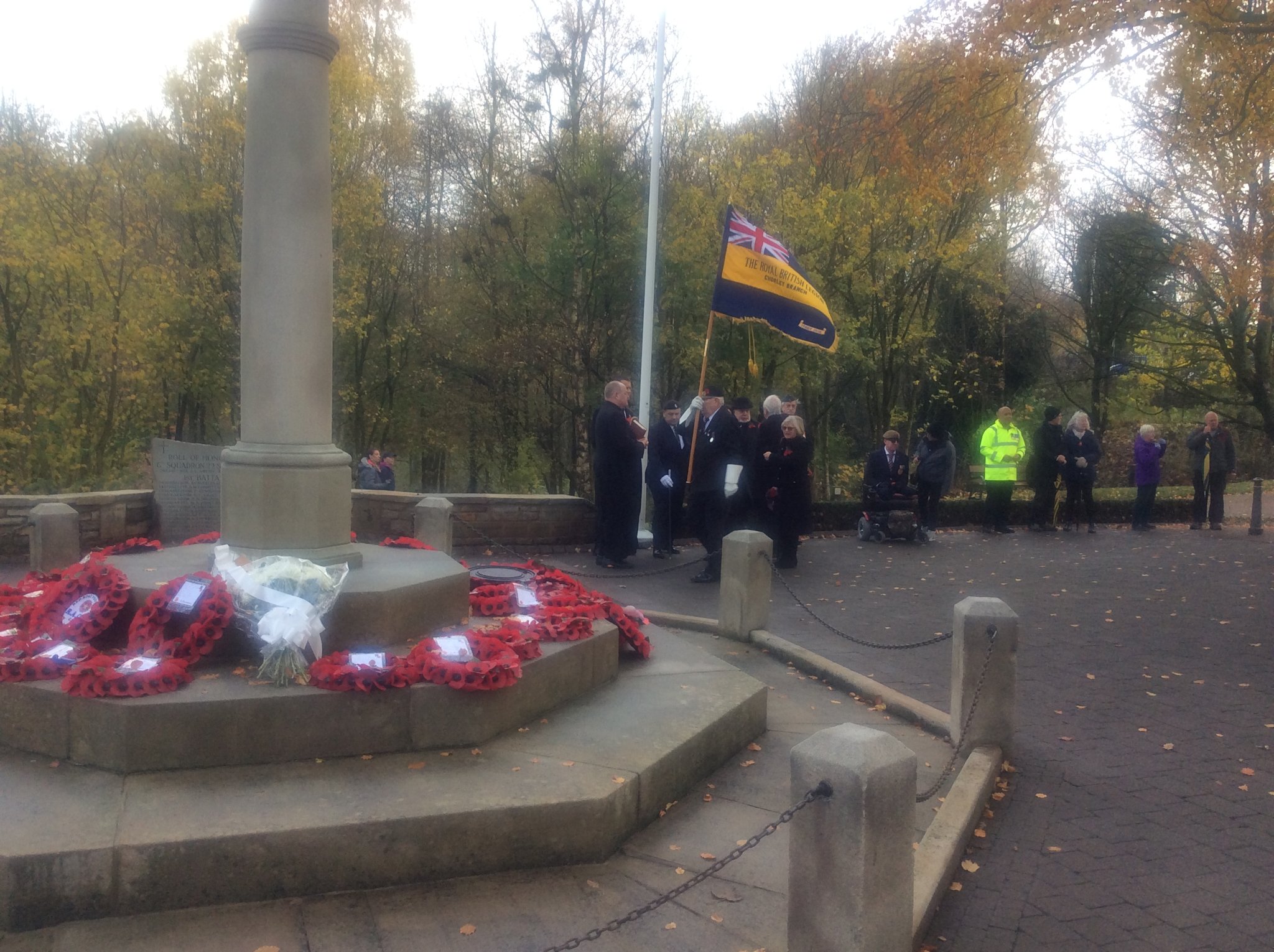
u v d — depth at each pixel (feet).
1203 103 34.04
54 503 31.37
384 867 12.06
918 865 12.59
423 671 14.71
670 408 38.81
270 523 17.28
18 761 13.52
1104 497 65.26
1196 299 70.23
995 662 17.48
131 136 70.28
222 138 72.02
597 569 36.32
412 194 88.38
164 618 15.40
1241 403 78.43
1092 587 35.04
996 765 16.71
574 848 12.89
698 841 13.85
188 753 13.39
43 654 14.66
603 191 65.05
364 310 84.07
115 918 11.13
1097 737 18.92
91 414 65.21
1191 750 18.22
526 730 15.75
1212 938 11.69
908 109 34.04
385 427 91.56
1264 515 65.16
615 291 68.13
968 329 80.48
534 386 78.02
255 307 17.34
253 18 17.24
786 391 79.15
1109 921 12.08
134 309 64.39
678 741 15.42
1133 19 28.58
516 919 11.54
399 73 79.46
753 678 19.38
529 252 73.87
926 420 82.89
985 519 53.11
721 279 35.24
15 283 62.44
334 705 14.02
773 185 66.85
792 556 38.01
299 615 14.51
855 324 67.92
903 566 39.60
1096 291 80.07
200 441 91.30
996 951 11.39
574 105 66.59
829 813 9.71
